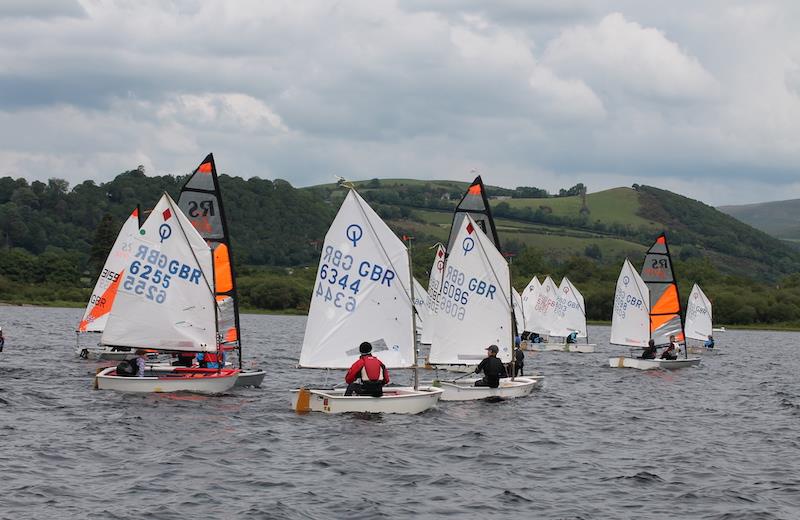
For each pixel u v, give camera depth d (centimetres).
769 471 2884
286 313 18362
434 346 4288
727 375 6700
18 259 19238
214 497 2336
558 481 2662
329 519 2189
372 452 2922
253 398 4047
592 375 6278
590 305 18288
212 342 4188
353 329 3694
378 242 3694
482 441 3195
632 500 2464
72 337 8862
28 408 3616
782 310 18925
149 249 4119
